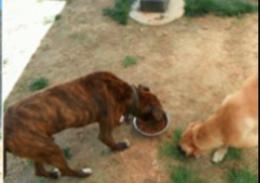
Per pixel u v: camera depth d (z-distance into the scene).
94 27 4.16
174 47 3.83
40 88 3.62
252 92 2.63
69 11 4.39
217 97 3.37
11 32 4.22
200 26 4.01
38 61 3.89
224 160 2.96
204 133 2.77
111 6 4.39
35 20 4.33
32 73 3.79
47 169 3.07
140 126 3.15
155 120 3.02
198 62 3.67
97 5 4.43
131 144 3.11
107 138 2.97
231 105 2.68
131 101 2.88
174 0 4.30
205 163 2.96
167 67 3.65
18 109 2.62
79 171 2.96
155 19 4.12
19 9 4.48
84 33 4.10
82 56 3.87
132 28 4.08
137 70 3.65
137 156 3.04
